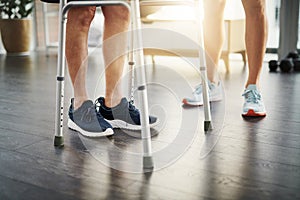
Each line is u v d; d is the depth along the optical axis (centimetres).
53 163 108
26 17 421
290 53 292
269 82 229
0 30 418
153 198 86
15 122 151
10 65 332
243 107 158
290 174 98
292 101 180
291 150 116
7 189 92
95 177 98
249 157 110
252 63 158
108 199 86
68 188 92
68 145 123
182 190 90
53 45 478
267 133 132
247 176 97
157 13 299
